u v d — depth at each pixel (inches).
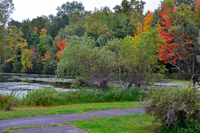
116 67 570.3
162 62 1138.7
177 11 1136.2
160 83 617.9
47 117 260.5
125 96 469.7
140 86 565.3
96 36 1897.1
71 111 297.1
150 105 206.2
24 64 2448.3
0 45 506.9
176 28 989.2
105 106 353.7
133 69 559.8
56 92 451.2
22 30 3053.6
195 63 1115.3
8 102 341.7
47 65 2143.2
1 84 878.4
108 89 528.7
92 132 191.3
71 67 513.0
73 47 498.3
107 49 592.1
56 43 1996.8
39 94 415.2
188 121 203.8
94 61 517.0
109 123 229.0
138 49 546.3
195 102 199.3
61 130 199.2
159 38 544.7
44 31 2632.9
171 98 199.0
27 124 223.3
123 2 2121.1
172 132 197.5
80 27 2118.6
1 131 194.2
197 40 967.6
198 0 1182.3
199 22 1077.8
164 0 1323.8
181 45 995.9
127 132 197.5
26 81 1061.8
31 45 2699.3
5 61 2479.1
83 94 456.1
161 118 202.2
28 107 372.8
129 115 275.9
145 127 218.1
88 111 306.5
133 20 1664.6
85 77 536.7
